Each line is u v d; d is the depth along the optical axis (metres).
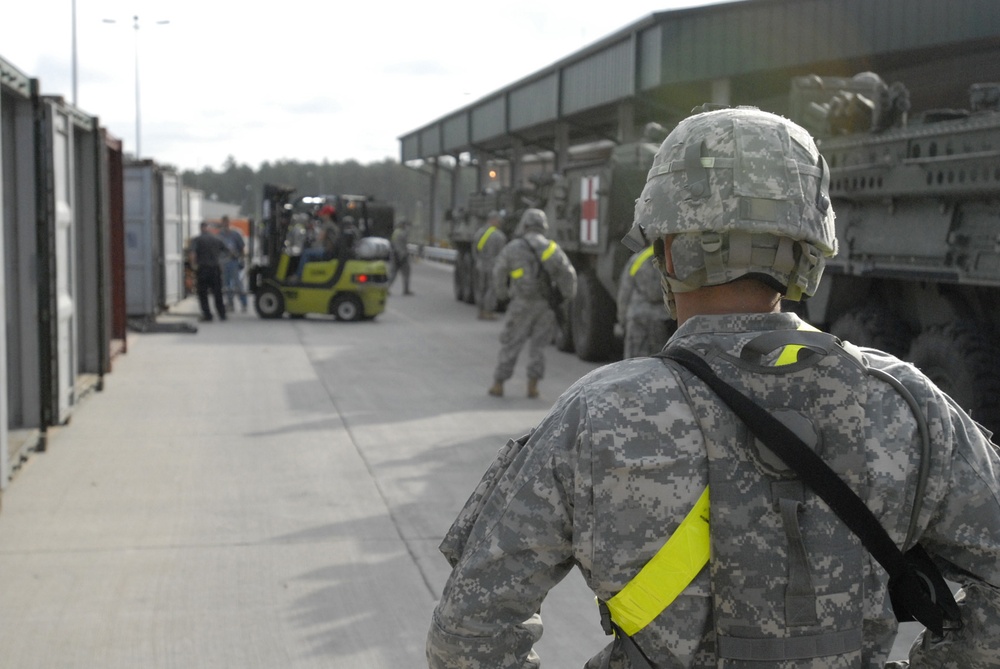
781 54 14.94
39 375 7.66
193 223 24.64
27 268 7.57
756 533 1.42
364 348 14.27
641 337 8.50
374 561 5.31
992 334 6.84
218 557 5.35
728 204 1.52
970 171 6.15
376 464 7.41
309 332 16.33
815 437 1.44
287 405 9.74
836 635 1.42
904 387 1.52
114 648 4.23
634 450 1.44
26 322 7.62
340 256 18.09
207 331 16.31
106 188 10.77
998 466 1.54
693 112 1.71
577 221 13.44
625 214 12.01
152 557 5.34
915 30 13.32
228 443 8.05
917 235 6.95
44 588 4.89
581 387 1.54
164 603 4.71
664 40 16.08
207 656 4.16
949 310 7.18
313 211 19.30
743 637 1.41
